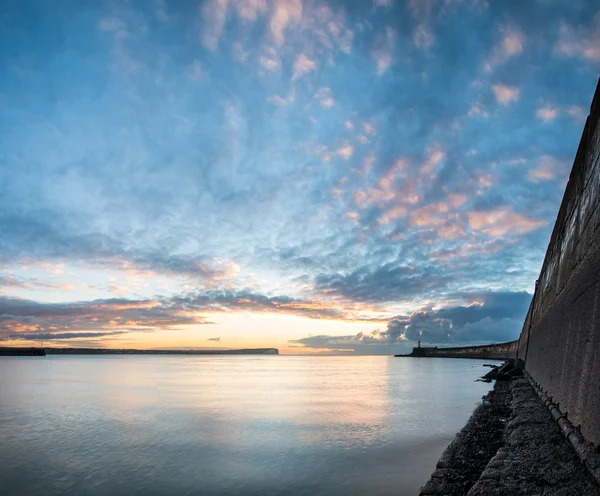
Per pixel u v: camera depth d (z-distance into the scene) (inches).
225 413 970.7
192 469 517.3
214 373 2896.2
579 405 338.3
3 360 6092.5
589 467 252.7
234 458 564.4
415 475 483.5
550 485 252.7
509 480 268.4
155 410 1027.3
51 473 510.0
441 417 895.7
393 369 3553.2
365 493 429.4
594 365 293.9
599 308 293.0
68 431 761.6
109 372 2955.2
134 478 488.7
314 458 558.9
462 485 346.3
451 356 7514.8
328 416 916.0
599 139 327.9
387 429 757.9
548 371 618.5
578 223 415.2
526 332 1450.5
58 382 1989.4
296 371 3250.5
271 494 431.8
